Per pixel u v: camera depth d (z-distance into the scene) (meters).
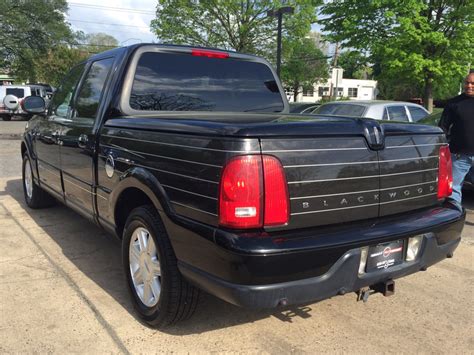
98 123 3.67
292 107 14.44
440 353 2.94
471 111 5.13
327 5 19.59
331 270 2.50
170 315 2.91
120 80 3.57
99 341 2.97
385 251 2.74
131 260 3.25
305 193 2.49
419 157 3.03
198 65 3.86
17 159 10.66
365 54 19.39
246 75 4.11
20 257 4.39
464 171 5.40
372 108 8.88
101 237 5.00
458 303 3.65
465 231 5.54
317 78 52.38
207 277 2.49
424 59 17.66
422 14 18.06
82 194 4.04
